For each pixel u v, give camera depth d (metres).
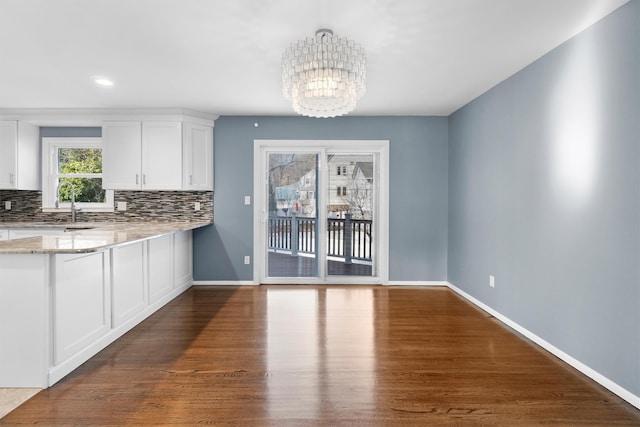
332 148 5.14
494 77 3.49
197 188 4.81
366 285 5.09
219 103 4.37
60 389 2.28
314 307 4.05
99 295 2.86
